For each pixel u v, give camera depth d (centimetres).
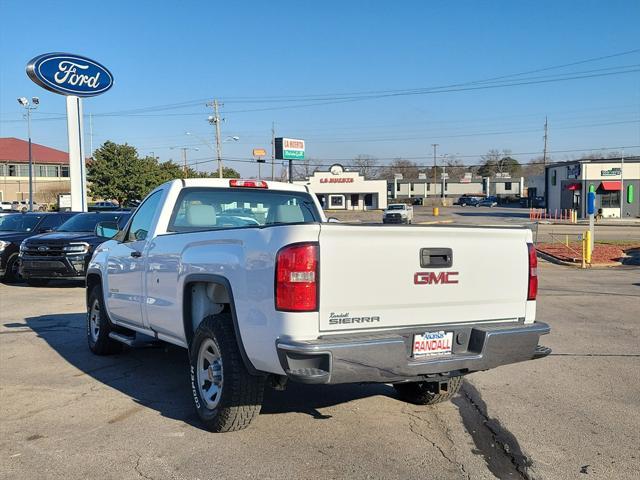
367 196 9212
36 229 1677
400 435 484
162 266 566
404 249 432
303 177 9662
